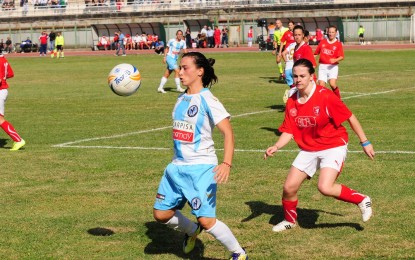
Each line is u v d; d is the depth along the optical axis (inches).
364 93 1091.3
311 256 350.6
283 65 1824.6
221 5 3417.8
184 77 333.1
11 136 658.2
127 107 988.6
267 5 3297.2
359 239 374.9
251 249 363.3
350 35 3191.4
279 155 604.1
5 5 3907.5
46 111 963.3
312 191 475.8
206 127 330.0
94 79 1519.4
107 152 640.4
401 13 3110.2
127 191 492.4
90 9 3624.5
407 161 565.0
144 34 3344.0
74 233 396.2
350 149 622.5
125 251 364.8
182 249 367.6
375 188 479.8
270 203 451.5
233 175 529.7
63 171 561.6
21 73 1775.3
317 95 371.9
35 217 429.7
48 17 3683.6
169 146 667.4
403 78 1331.2
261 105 973.8
